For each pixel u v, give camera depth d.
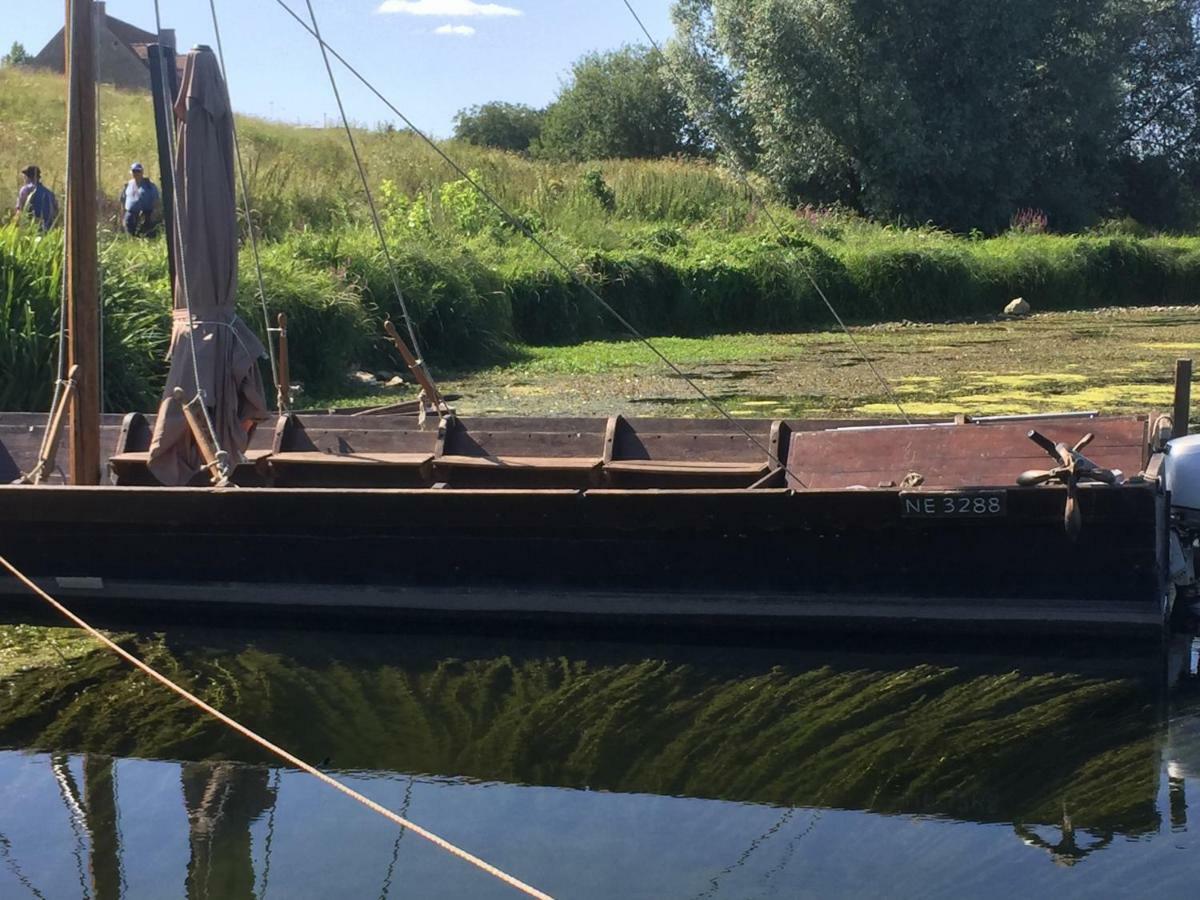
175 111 6.82
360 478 8.14
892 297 27.31
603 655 6.20
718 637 6.42
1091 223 41.38
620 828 4.33
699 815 4.43
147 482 8.04
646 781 4.71
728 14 37.94
